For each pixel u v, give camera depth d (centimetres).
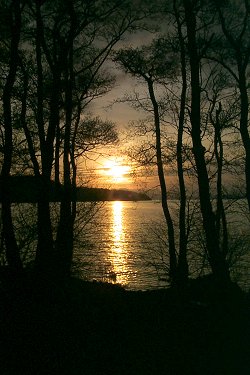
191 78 1438
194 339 949
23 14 1428
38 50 1427
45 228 1344
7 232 1220
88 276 2245
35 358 815
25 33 1425
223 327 1044
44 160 1344
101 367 786
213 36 1510
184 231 1886
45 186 1348
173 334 978
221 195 1895
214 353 865
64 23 1429
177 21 1648
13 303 1116
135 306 1230
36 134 1603
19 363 790
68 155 1639
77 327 991
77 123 1744
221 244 1941
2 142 1463
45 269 1302
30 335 923
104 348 877
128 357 834
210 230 1466
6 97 1206
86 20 1399
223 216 1898
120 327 1016
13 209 1541
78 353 845
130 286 2370
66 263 1602
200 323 1072
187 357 841
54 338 912
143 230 6303
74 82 1702
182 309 1212
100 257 3469
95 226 1927
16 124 1573
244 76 1568
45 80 1608
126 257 3509
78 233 1816
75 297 1259
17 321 998
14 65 1207
